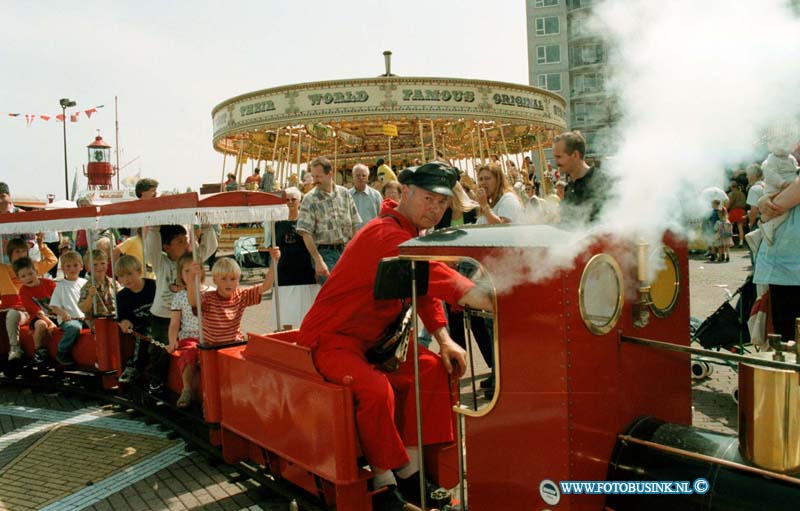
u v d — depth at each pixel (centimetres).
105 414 533
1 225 601
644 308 229
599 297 216
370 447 285
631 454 219
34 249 861
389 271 245
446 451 299
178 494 372
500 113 1579
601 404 217
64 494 378
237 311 437
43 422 520
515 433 221
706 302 847
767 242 435
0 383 645
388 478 300
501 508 229
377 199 679
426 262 252
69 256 620
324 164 566
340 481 284
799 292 429
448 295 247
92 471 411
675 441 215
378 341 307
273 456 362
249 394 358
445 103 1510
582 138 331
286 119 1534
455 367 294
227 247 1736
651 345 218
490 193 534
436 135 1870
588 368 212
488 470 232
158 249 502
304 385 305
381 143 1855
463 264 381
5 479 404
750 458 197
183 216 395
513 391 220
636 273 232
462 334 523
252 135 1820
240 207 417
